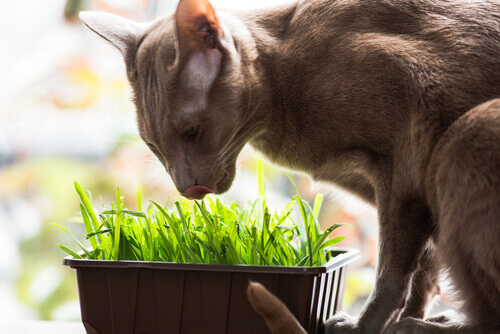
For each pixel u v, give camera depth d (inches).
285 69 40.3
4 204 66.6
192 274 35.6
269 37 41.0
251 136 40.9
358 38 39.1
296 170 41.9
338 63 39.1
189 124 39.0
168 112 38.9
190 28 38.5
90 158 65.6
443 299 42.8
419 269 40.4
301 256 37.6
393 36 39.0
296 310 35.5
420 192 38.5
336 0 40.3
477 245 36.3
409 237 38.5
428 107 38.1
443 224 37.3
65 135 66.2
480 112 36.9
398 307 38.5
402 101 38.4
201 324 35.8
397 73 38.3
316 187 42.3
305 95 39.8
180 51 38.5
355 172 40.3
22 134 66.8
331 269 36.0
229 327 35.7
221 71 39.3
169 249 37.1
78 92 65.5
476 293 37.4
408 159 38.4
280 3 42.4
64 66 66.1
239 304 35.6
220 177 40.1
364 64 38.6
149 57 39.7
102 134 64.9
